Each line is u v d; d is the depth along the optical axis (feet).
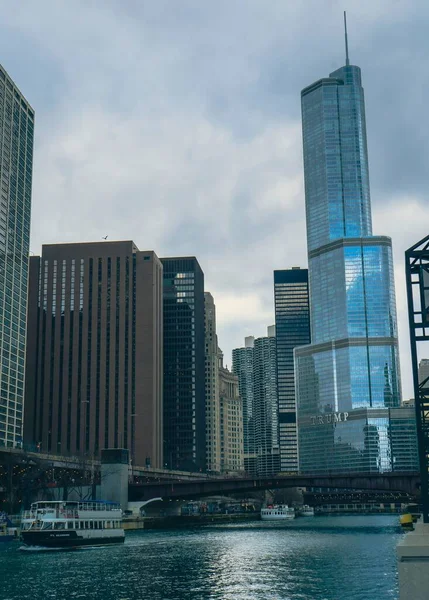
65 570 328.49
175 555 400.67
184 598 248.52
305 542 499.51
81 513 454.40
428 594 80.02
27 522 435.12
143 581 292.20
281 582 286.25
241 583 284.41
